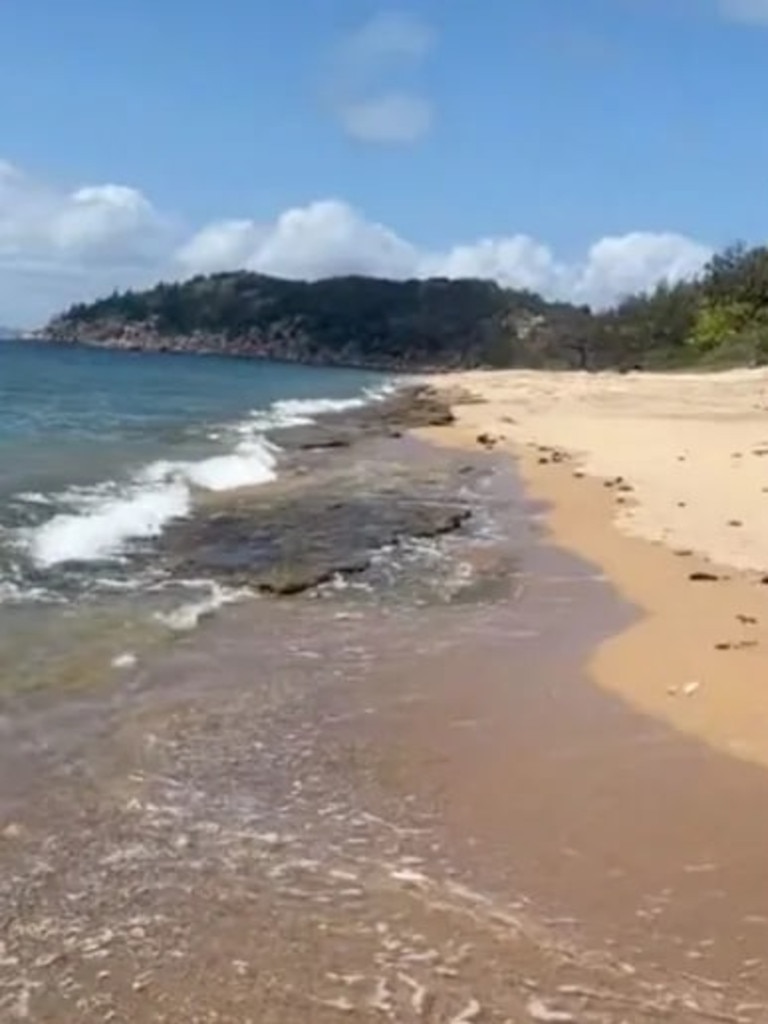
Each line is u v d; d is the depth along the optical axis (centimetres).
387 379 12731
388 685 1029
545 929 620
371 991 557
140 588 1368
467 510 2091
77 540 1614
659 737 908
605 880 675
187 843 702
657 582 1463
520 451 3278
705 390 7075
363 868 680
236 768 823
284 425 4300
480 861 694
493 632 1227
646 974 581
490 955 592
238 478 2509
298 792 787
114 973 562
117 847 691
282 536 1769
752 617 1281
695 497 2186
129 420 4153
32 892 632
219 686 1006
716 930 624
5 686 960
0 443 2903
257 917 620
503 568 1566
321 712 949
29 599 1270
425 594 1411
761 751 882
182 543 1669
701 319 13200
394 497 2267
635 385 7756
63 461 2566
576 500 2220
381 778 816
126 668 1039
